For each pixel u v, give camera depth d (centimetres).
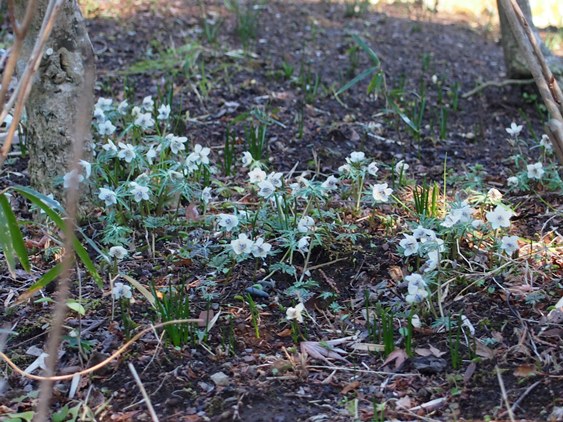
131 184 328
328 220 350
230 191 384
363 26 682
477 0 813
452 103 528
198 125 470
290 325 288
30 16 221
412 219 355
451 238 320
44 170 346
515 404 237
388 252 329
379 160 437
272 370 263
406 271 317
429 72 585
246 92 519
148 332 281
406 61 605
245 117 435
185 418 241
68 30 332
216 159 426
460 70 597
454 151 453
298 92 525
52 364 185
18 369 243
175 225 347
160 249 337
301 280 310
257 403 248
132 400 251
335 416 241
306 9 711
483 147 462
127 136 421
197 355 271
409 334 268
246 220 335
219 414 243
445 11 782
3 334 281
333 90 523
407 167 413
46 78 334
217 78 537
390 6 772
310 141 455
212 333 282
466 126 495
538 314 285
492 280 307
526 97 529
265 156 436
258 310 297
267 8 697
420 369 261
